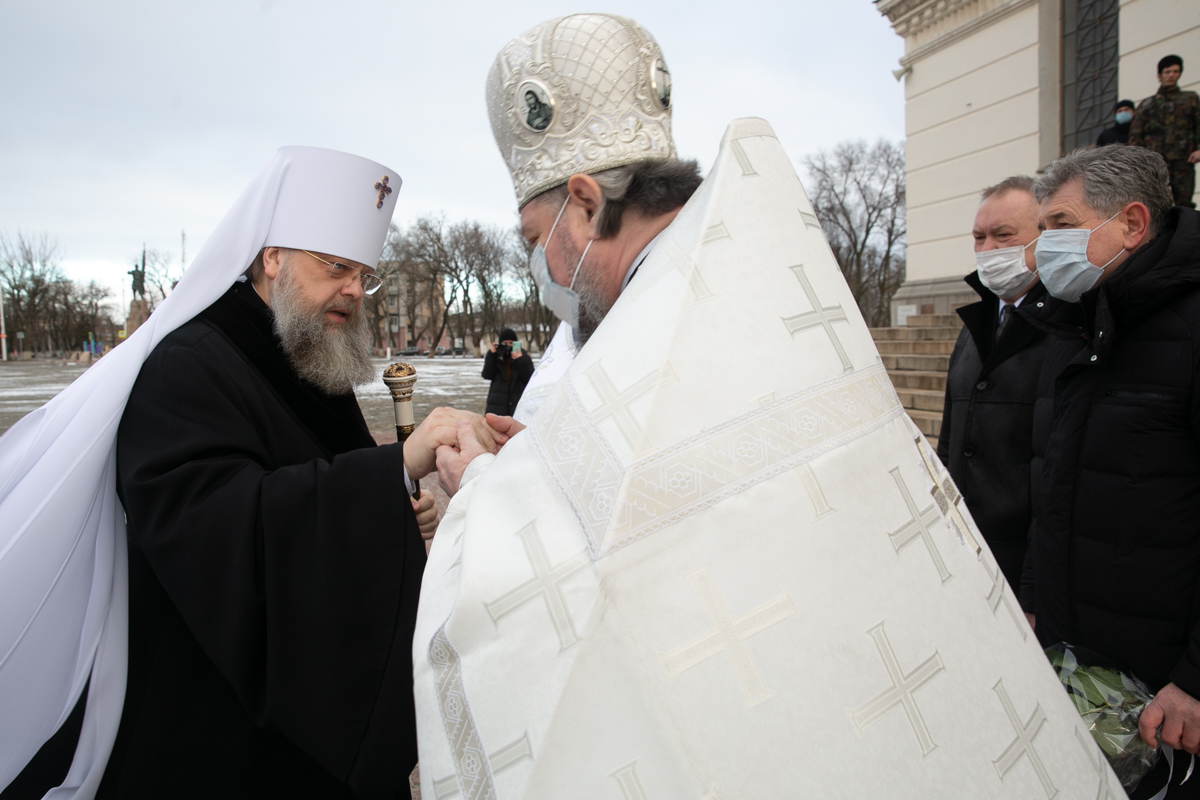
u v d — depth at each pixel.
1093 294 1.66
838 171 37.38
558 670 0.65
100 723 1.21
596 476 0.69
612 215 0.95
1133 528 1.50
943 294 9.27
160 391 1.20
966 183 9.09
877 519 0.74
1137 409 1.50
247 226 1.40
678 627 0.64
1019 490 2.27
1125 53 7.24
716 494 0.68
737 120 0.86
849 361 0.80
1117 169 1.66
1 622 1.10
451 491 1.05
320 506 1.10
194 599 1.07
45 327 54.47
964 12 8.92
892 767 0.65
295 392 1.44
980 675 0.74
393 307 58.91
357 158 1.50
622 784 0.62
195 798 1.21
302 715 1.07
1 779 1.16
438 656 0.74
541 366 1.54
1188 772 1.38
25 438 1.28
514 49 1.02
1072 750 0.78
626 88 0.97
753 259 0.77
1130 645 1.52
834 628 0.68
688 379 0.71
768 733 0.63
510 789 0.65
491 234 48.16
